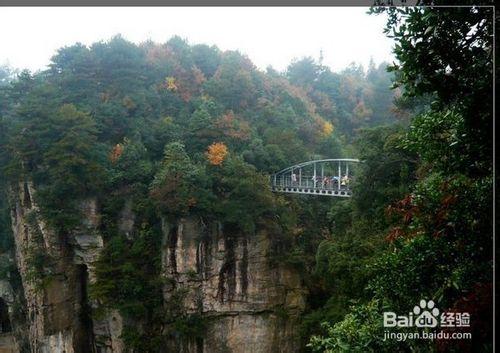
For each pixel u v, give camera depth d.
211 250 45.50
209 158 47.53
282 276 46.12
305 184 51.91
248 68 73.81
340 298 30.19
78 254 46.16
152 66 65.12
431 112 9.68
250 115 62.41
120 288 43.72
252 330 45.28
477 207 8.48
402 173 27.45
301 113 71.12
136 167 48.16
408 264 9.59
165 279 44.59
